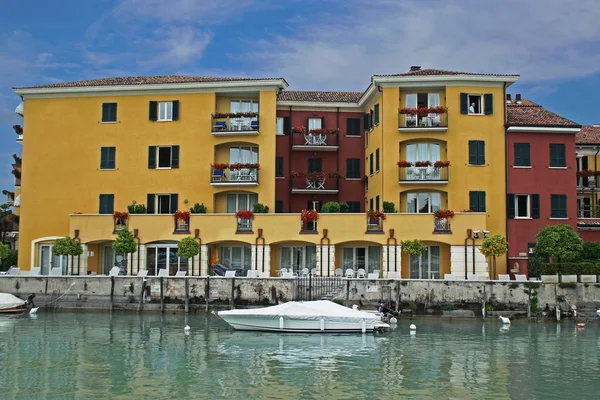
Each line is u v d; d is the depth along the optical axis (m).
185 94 43.34
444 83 41.06
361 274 37.47
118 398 18.59
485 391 19.77
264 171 42.50
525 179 41.03
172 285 35.28
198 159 42.97
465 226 38.19
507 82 41.16
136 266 40.22
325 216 39.00
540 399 18.97
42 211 43.78
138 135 43.47
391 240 38.34
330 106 46.81
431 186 40.78
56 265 43.22
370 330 29.73
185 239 37.75
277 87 43.03
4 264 47.75
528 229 40.75
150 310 35.28
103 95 43.91
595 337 28.66
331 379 20.92
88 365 22.56
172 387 19.78
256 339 27.80
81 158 43.78
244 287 34.72
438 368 22.59
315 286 34.69
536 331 30.20
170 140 43.25
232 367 22.47
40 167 44.03
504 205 40.72
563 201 41.12
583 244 40.53
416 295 33.81
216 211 43.28
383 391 19.61
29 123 44.31
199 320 32.62
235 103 44.12
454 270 37.94
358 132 47.31
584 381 20.95
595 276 33.75
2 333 28.62
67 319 32.75
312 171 46.78
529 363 23.42
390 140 41.28
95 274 40.03
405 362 23.44
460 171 40.81
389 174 41.16
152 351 25.02
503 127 41.16
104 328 30.08
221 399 18.59
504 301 33.53
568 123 41.66
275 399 18.66
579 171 48.22
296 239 39.06
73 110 44.09
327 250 38.78
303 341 27.47
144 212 41.44
